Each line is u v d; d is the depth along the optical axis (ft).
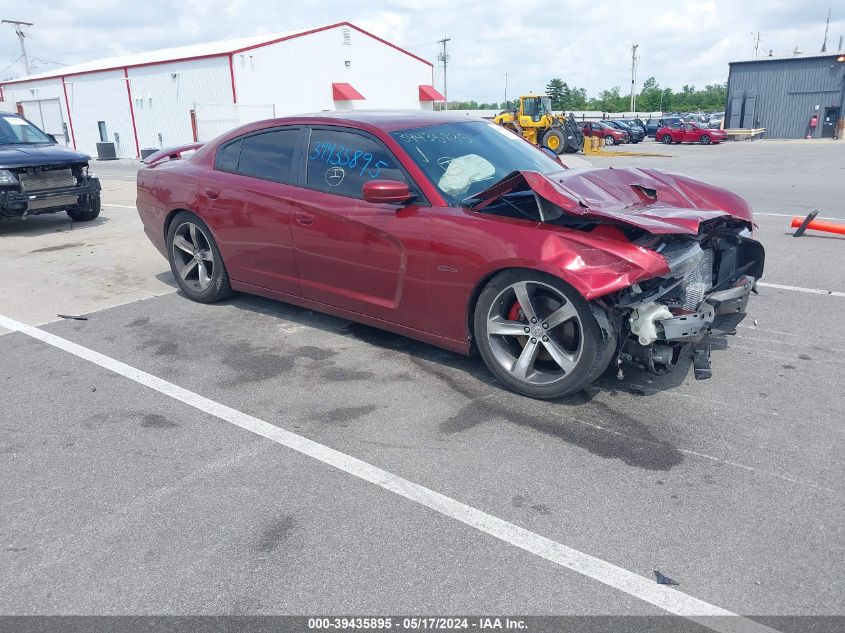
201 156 17.80
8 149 29.76
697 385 12.73
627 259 10.56
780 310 17.20
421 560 8.04
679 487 9.43
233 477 9.90
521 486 9.53
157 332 16.30
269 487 9.62
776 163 65.31
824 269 21.26
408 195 12.44
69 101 119.85
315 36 106.42
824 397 12.16
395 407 12.05
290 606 7.36
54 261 24.22
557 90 311.68
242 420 11.68
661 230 10.62
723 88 382.42
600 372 11.48
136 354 14.87
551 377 11.93
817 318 16.53
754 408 11.75
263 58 99.19
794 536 8.34
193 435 11.19
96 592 7.63
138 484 9.77
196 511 9.09
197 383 13.26
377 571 7.87
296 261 15.31
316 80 107.86
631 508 8.97
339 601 7.41
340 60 111.34
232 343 15.46
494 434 11.02
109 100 112.06
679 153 89.66
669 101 323.16
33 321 17.29
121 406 12.31
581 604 7.30
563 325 11.77
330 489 9.55
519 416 11.61
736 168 59.98
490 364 12.56
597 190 12.96
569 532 8.51
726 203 14.28
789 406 11.81
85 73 114.01
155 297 19.39
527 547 8.24
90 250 26.09
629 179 14.20
